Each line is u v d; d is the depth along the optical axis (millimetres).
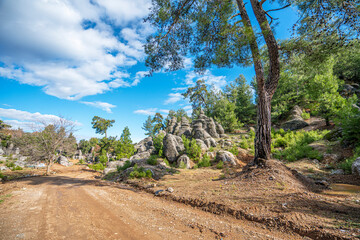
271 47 9258
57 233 3936
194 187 8148
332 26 8039
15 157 34938
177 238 3625
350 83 34188
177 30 11461
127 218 4906
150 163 16625
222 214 4922
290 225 3768
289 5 9328
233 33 8844
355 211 4152
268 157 9039
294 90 34938
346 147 13555
